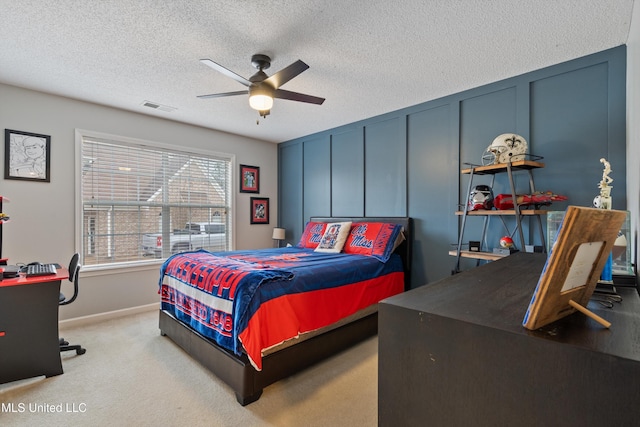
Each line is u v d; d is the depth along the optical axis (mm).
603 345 592
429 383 786
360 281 2793
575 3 1870
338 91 3186
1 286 2107
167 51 2389
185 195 4254
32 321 2213
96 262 3521
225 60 2523
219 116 3928
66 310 3295
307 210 4895
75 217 3346
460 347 733
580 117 2521
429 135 3471
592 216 645
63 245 3275
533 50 2406
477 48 2373
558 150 2621
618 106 2342
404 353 833
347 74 2807
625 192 2305
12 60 2518
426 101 3467
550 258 642
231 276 2180
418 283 3545
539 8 1916
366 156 4086
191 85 3006
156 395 2047
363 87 3094
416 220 3578
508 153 2578
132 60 2527
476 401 711
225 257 2994
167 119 4039
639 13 1664
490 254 2672
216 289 2225
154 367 2410
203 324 2314
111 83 2955
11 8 1873
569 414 596
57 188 3242
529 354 638
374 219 3855
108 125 3564
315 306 2328
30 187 3092
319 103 2691
